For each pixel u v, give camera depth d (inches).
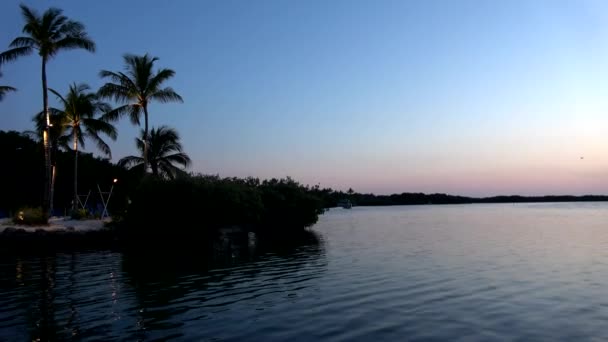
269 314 531.5
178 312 544.4
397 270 842.2
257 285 711.7
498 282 716.0
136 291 672.4
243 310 551.5
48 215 1626.5
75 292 668.1
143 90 1870.1
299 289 676.1
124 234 1503.4
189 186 1561.3
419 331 461.7
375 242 1438.2
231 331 466.3
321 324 488.1
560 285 690.2
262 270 868.6
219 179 1710.1
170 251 1246.9
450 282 717.9
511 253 1092.5
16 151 2635.3
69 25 1574.8
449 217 3464.6
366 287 684.1
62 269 908.0
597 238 1493.6
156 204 1544.0
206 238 1587.1
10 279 789.9
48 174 1620.3
